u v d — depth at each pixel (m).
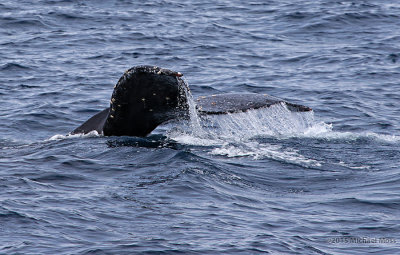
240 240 30.83
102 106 63.59
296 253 29.72
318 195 37.00
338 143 47.28
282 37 98.56
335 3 119.31
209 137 46.78
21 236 30.64
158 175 38.81
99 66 80.38
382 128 57.34
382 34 99.06
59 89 69.56
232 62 84.00
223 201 35.56
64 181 38.09
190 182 37.59
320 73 79.00
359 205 35.34
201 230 31.75
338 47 92.19
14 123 56.59
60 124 57.38
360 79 76.19
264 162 42.09
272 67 81.94
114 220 32.62
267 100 45.06
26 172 39.47
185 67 80.81
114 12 111.00
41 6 111.94
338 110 63.66
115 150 43.06
